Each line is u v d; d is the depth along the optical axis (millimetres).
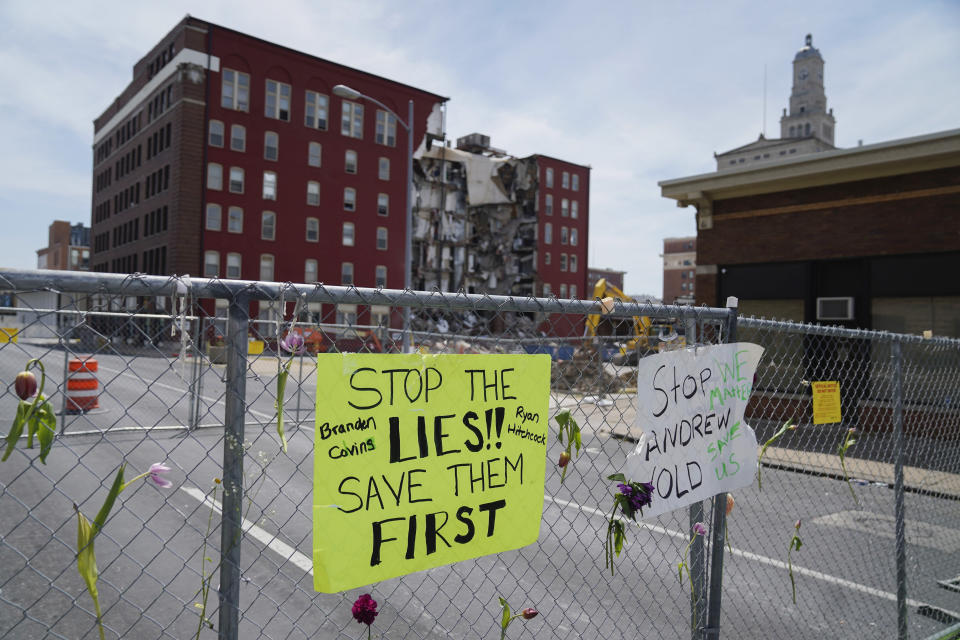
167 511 5875
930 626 4145
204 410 7992
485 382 2039
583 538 5664
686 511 6609
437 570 4922
